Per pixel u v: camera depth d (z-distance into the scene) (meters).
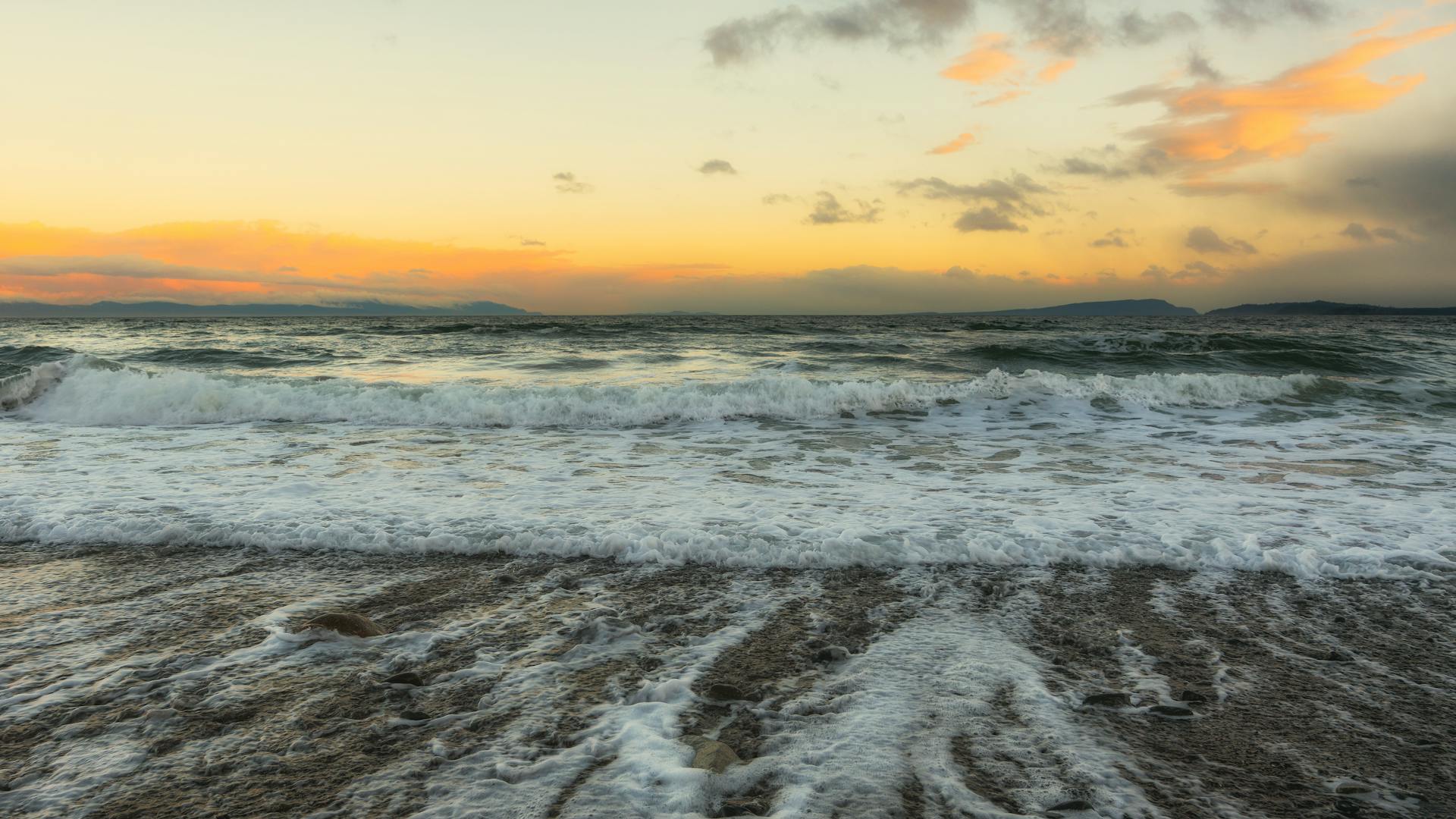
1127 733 2.63
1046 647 3.37
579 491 6.14
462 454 7.79
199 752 2.45
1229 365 17.27
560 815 2.12
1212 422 9.98
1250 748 2.55
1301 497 6.02
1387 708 2.84
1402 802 2.25
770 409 10.41
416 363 17.73
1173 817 2.16
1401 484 6.56
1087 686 2.99
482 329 34.59
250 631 3.46
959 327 43.28
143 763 2.39
